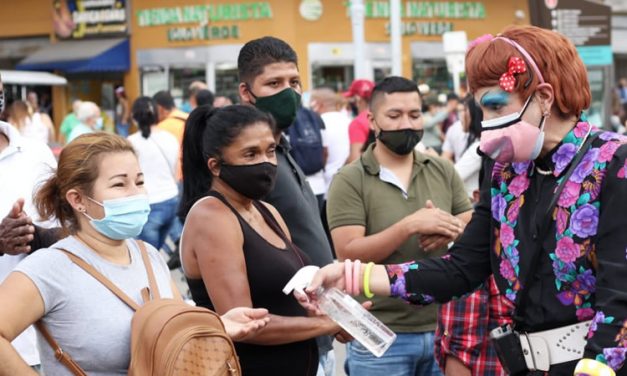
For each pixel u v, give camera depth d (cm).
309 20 2448
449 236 424
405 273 330
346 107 1444
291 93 412
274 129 361
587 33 1018
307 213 403
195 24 2488
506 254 308
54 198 321
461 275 330
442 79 2620
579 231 285
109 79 2636
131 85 2578
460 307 386
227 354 296
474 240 330
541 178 298
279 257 355
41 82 2278
